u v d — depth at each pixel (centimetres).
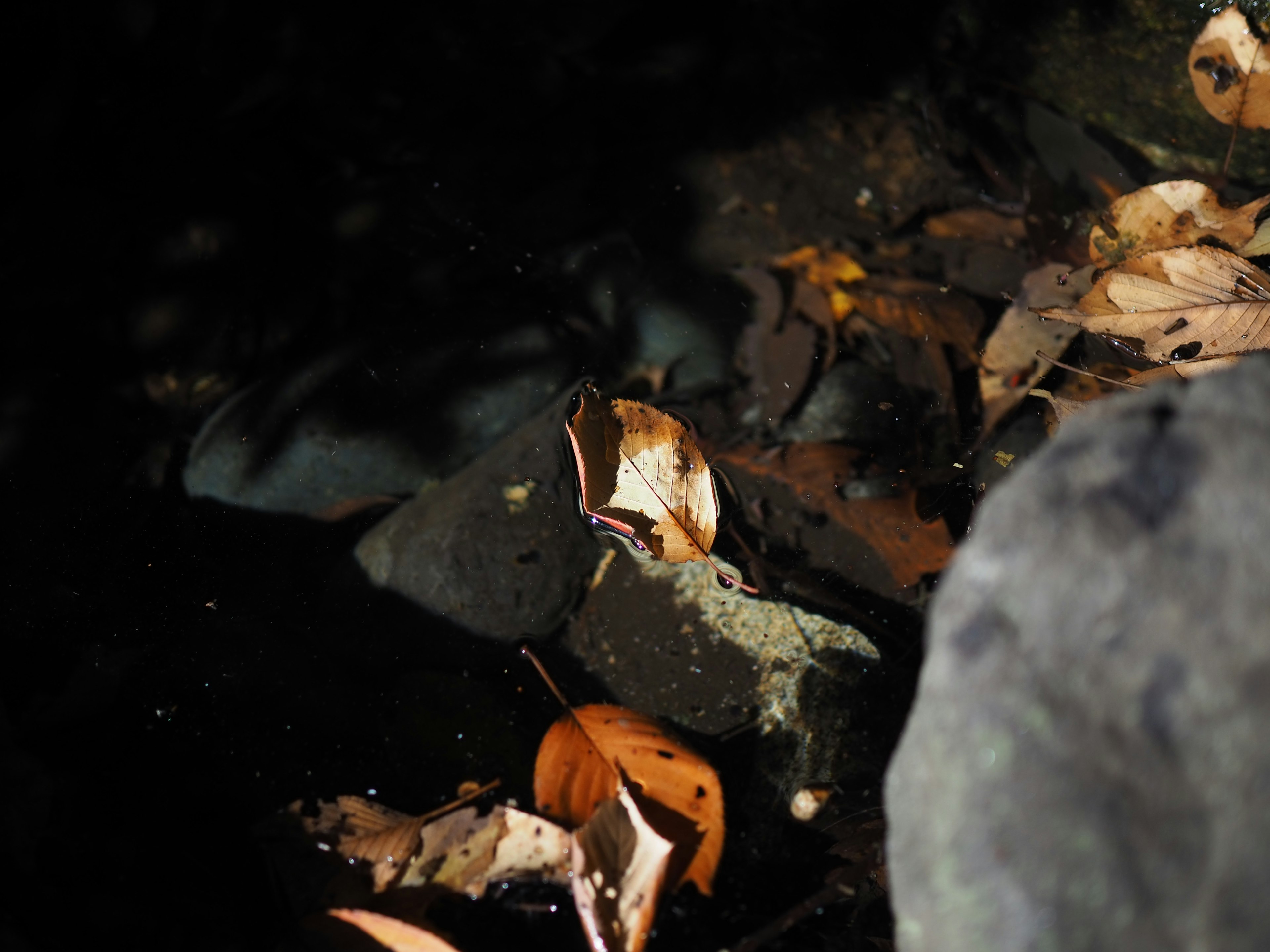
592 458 42
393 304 57
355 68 63
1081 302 45
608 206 60
